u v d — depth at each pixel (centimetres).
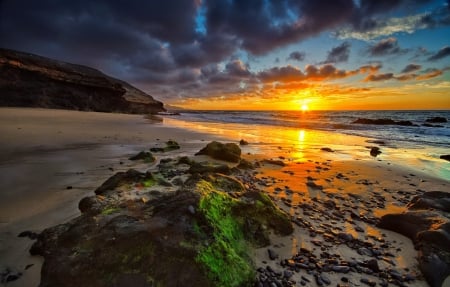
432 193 603
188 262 285
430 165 1166
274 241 437
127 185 629
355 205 645
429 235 426
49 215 501
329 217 559
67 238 329
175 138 1814
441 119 4497
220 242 326
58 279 276
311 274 359
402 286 346
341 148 1638
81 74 5294
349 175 951
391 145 1827
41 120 2395
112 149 1244
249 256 366
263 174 922
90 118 3134
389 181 886
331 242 450
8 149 1101
